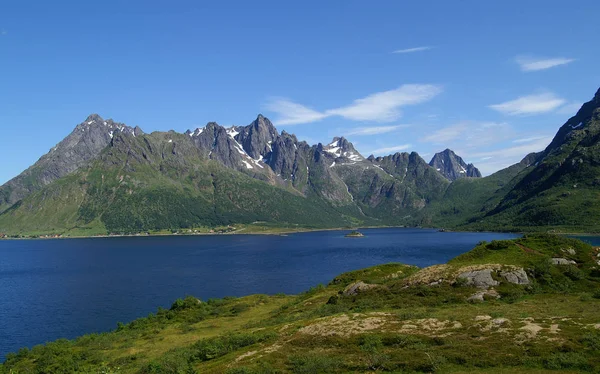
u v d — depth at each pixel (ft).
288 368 144.25
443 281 252.62
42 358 242.17
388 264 386.73
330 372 136.56
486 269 250.98
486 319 167.43
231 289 526.57
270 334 195.72
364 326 179.22
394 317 188.65
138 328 318.24
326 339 169.17
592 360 119.96
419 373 127.85
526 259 266.98
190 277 627.87
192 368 167.53
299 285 544.62
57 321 389.39
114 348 260.21
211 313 344.28
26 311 429.38
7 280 640.58
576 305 186.19
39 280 631.15
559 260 261.03
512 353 131.23
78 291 533.55
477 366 126.93
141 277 638.53
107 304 455.63
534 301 207.41
